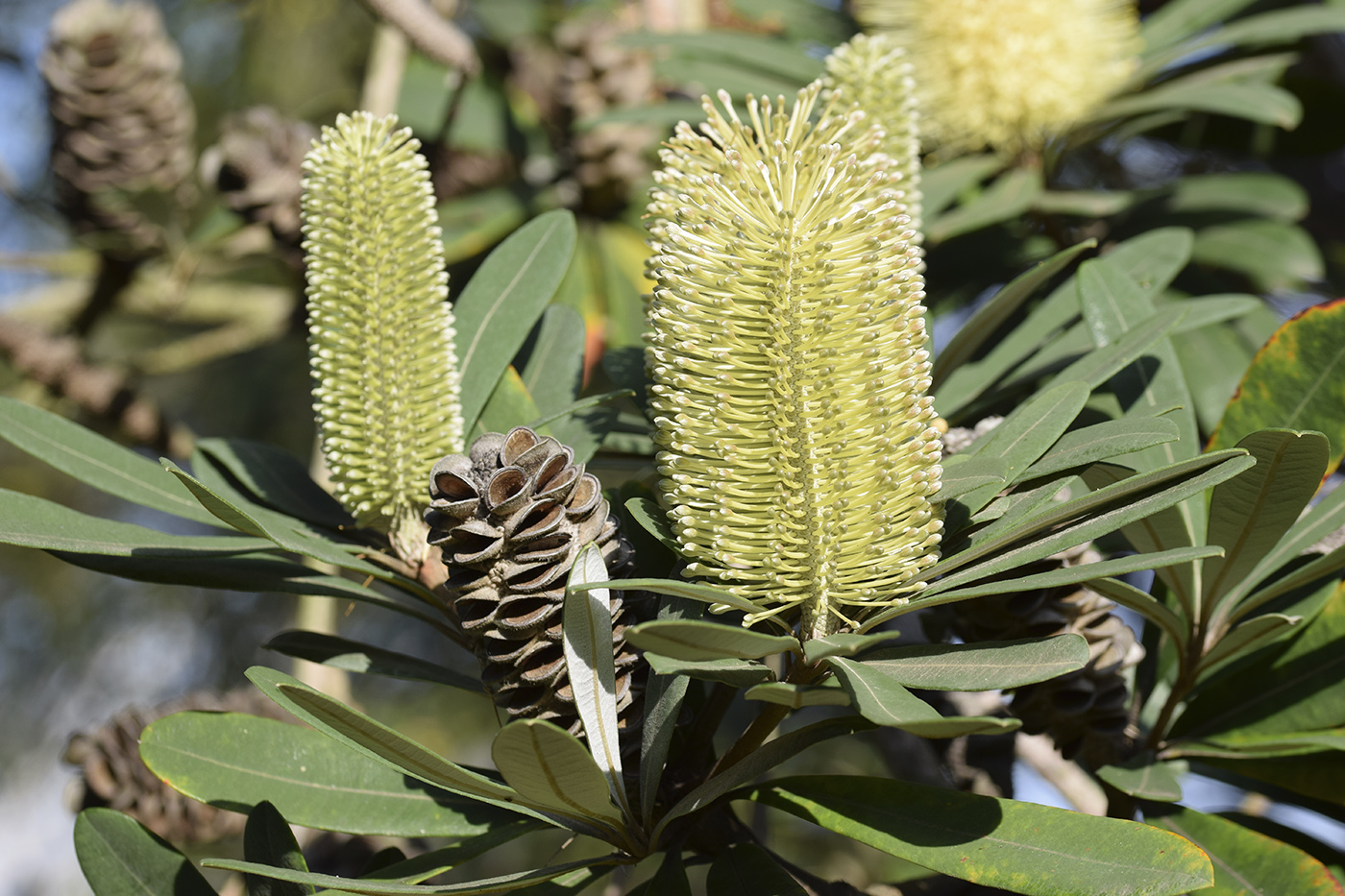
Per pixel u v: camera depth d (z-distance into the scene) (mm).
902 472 866
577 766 847
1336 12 1131
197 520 939
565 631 870
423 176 912
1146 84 1300
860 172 859
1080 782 1115
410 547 923
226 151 1340
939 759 1065
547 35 1684
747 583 880
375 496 918
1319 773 938
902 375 866
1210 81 1284
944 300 1235
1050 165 1233
